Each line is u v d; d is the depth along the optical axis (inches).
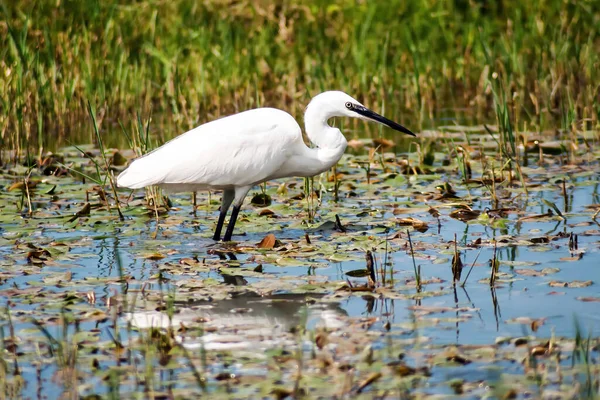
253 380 290.8
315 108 468.1
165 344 315.3
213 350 315.9
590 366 295.6
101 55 812.6
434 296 370.0
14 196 550.0
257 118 453.4
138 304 363.3
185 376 295.3
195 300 370.0
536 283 383.2
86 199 544.4
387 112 800.9
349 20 962.1
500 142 601.0
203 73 778.8
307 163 466.9
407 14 964.6
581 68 828.0
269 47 897.5
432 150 646.5
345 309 358.3
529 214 493.7
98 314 347.9
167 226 486.3
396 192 544.4
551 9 949.2
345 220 492.7
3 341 325.7
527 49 893.8
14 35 741.3
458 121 756.6
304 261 415.2
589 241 439.5
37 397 285.7
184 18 928.9
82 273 407.2
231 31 889.5
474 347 313.4
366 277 398.6
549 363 301.1
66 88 753.6
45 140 723.4
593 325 334.3
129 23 887.7
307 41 920.9
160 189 539.8
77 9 858.8
